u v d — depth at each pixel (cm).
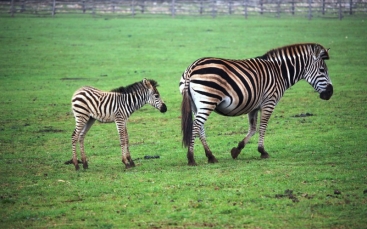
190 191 1324
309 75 1744
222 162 1616
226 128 2138
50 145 1909
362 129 1997
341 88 2814
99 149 1848
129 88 1596
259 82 1628
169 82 3105
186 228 1111
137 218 1171
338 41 4331
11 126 2189
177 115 2378
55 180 1465
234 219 1150
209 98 1556
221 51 4062
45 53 3988
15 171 1570
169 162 1650
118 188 1371
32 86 2998
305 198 1255
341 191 1294
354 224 1105
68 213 1207
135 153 1786
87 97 1557
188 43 4438
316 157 1633
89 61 3756
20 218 1185
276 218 1146
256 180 1393
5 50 4038
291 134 1970
